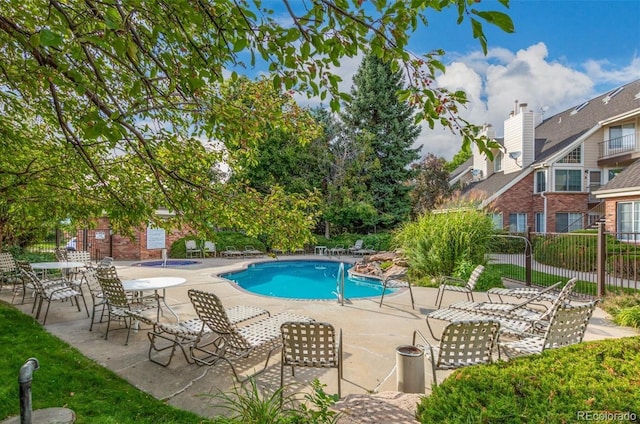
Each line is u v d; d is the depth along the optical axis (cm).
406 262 1193
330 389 384
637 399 226
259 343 421
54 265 877
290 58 213
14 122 468
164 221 444
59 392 361
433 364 350
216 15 211
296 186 2244
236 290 934
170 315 676
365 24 185
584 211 2058
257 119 331
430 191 2398
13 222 941
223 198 398
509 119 2345
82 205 440
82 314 670
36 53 243
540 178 2158
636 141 1912
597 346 319
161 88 331
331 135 2389
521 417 207
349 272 1416
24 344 488
